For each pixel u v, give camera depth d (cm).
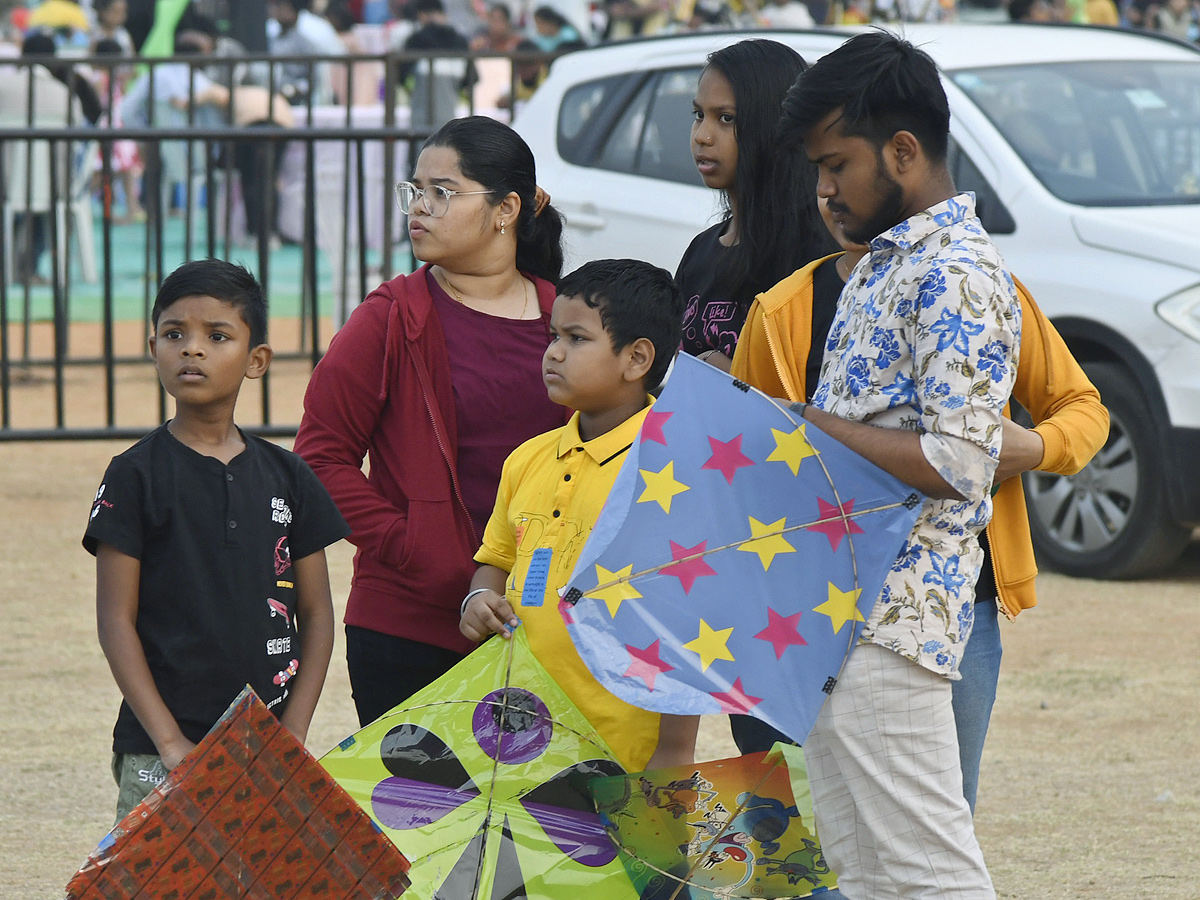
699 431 588
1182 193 1498
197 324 632
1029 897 818
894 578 569
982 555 602
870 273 580
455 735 641
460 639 731
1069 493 1478
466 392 740
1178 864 858
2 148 1856
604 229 1653
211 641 627
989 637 636
